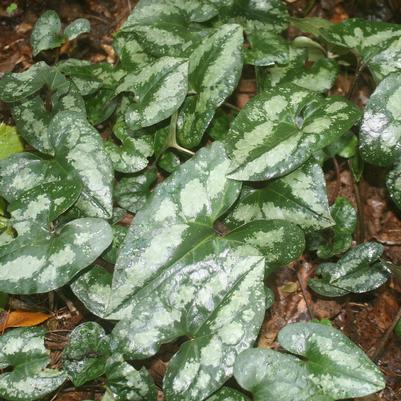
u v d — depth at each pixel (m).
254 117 0.47
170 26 0.57
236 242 0.45
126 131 0.53
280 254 0.46
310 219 0.48
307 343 0.43
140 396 0.45
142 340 0.43
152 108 0.49
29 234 0.46
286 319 0.53
